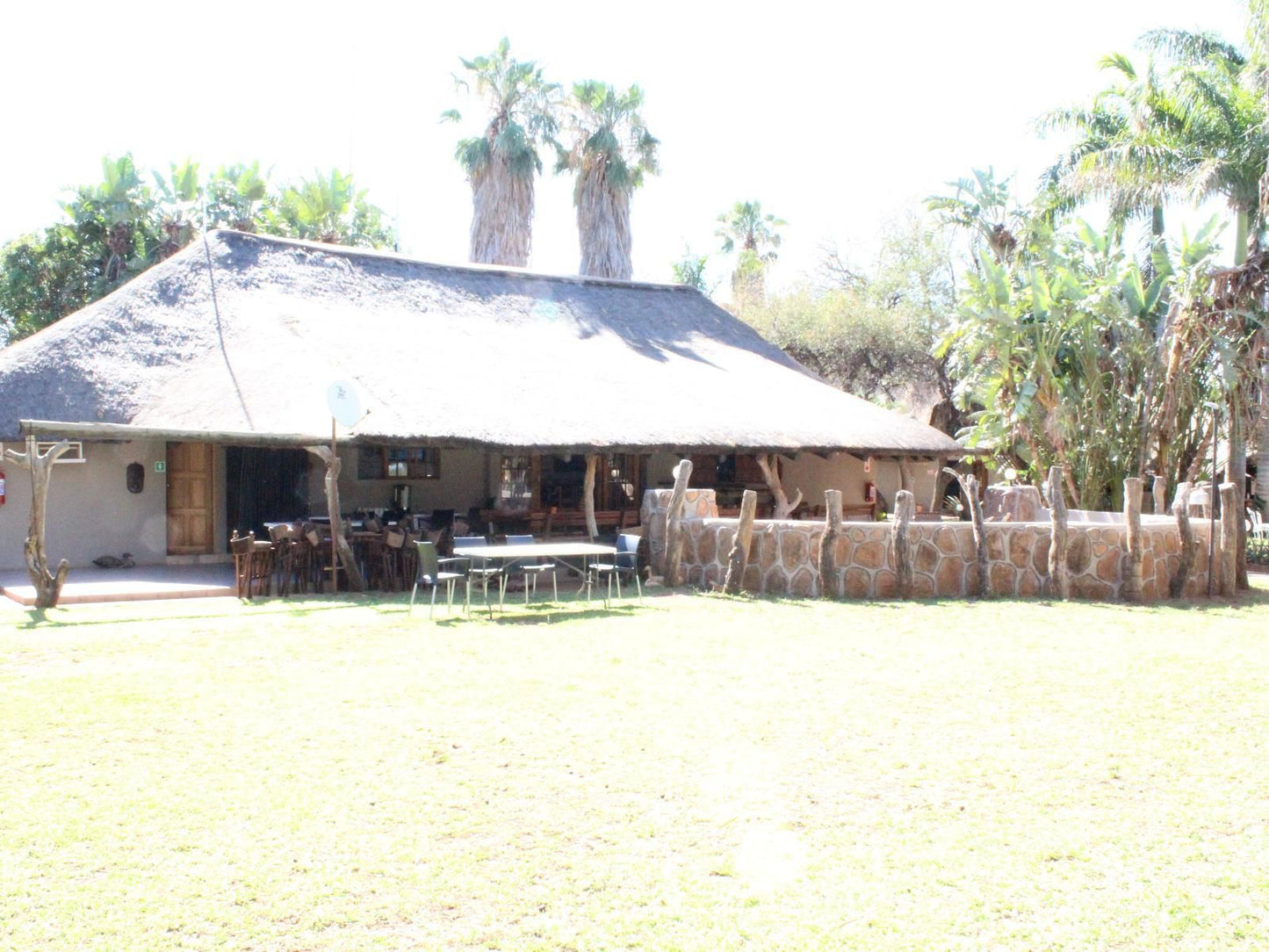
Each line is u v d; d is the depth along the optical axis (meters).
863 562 12.48
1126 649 9.34
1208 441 18.27
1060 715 7.05
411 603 11.16
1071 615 11.29
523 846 4.80
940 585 12.64
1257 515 20.33
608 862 4.64
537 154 31.05
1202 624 10.88
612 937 4.00
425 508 17.81
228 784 5.55
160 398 14.74
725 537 13.10
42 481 11.09
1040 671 8.35
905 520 12.37
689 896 4.34
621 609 11.34
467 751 6.11
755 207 46.97
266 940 3.96
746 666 8.41
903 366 31.53
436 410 13.64
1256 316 17.08
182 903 4.23
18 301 30.66
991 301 18.84
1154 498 17.56
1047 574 12.91
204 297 16.66
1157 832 5.06
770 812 5.23
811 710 7.07
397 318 18.25
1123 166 20.86
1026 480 20.73
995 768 5.93
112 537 14.87
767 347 24.02
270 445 12.52
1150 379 17.83
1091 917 4.20
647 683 7.77
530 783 5.59
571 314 21.33
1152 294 18.70
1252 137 19.75
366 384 14.12
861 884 4.46
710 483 21.53
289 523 14.10
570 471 19.72
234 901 4.25
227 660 8.47
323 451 12.32
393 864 4.60
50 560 14.41
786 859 4.70
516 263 31.11
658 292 24.33
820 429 17.58
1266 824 5.17
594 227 31.42
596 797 5.39
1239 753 6.28
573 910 4.21
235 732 6.47
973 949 3.94
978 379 20.80
